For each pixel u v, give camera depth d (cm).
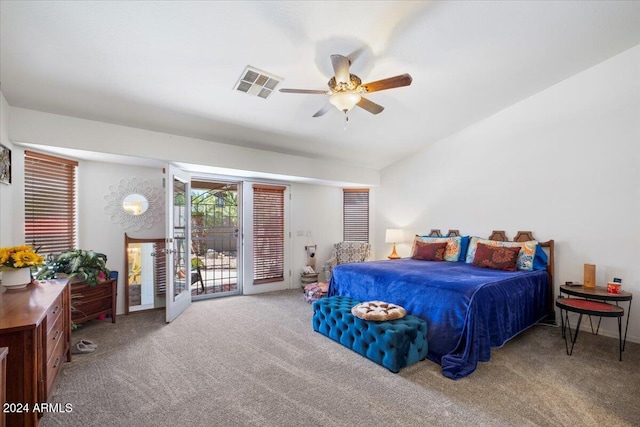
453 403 199
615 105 320
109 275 359
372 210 620
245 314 393
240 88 296
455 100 375
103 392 211
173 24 209
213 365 251
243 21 212
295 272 563
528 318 320
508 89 363
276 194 541
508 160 413
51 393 194
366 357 265
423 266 387
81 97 283
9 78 249
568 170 355
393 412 189
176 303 383
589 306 274
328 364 253
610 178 323
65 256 321
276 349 283
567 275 354
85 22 202
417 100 366
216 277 557
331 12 212
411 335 251
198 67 258
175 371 241
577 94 347
